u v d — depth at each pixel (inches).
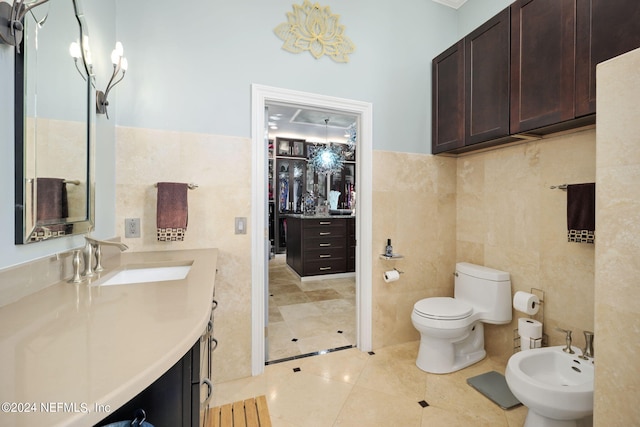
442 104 89.0
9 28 29.2
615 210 38.0
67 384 15.8
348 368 77.4
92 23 51.3
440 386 69.9
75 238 43.9
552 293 69.7
